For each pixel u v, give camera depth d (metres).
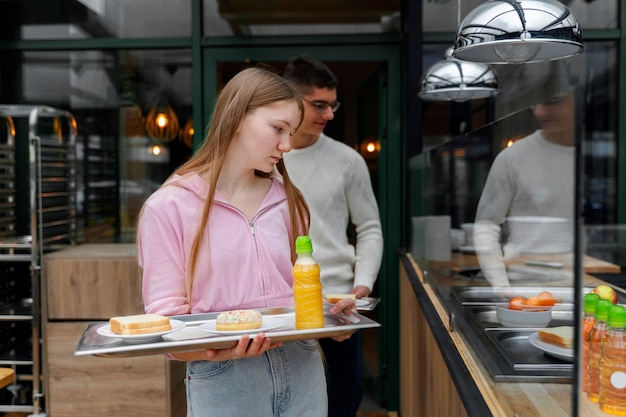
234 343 1.33
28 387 3.65
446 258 2.15
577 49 1.60
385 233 3.79
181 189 1.50
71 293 3.27
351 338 2.46
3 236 3.63
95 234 3.85
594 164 3.76
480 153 1.71
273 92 1.49
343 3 3.72
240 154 1.52
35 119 3.30
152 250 1.47
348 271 2.57
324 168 2.52
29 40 3.76
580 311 0.89
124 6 3.74
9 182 3.69
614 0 3.65
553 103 1.01
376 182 3.94
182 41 3.72
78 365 3.24
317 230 2.50
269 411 1.51
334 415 2.49
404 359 3.28
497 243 1.53
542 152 1.14
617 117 3.71
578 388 0.90
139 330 1.34
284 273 1.59
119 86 3.80
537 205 1.21
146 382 3.22
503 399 1.18
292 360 1.53
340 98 4.18
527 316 1.19
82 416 3.25
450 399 1.59
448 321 1.89
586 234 3.67
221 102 1.52
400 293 3.59
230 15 3.73
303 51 3.74
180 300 1.49
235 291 1.52
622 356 1.25
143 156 3.83
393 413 3.75
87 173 3.84
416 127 3.54
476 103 3.58
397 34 3.72
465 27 1.56
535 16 1.47
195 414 1.51
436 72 2.45
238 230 1.52
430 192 2.54
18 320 3.55
